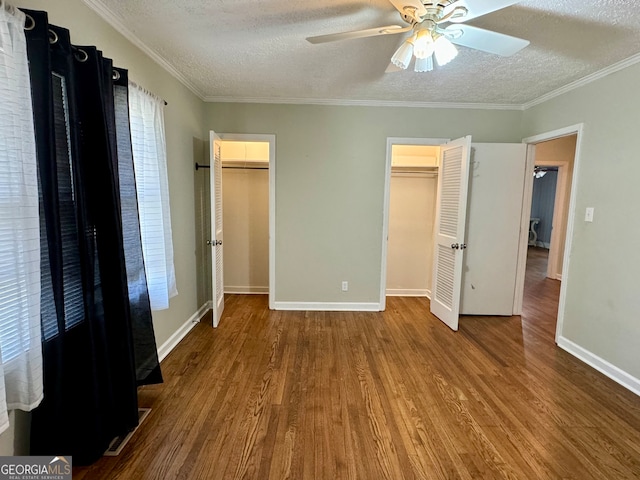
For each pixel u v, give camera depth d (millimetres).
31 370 1301
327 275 3963
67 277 1576
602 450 1799
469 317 3867
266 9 1902
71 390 1592
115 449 1745
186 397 2215
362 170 3816
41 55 1350
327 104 3709
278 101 3684
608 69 2604
